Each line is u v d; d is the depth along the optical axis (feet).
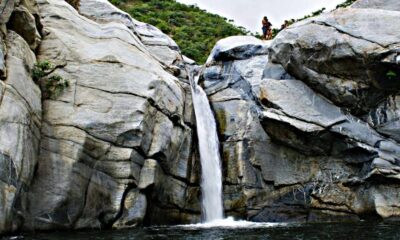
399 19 53.06
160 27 127.95
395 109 53.57
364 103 54.54
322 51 54.75
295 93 57.52
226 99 63.72
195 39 127.03
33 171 39.47
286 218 55.16
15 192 35.58
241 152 58.90
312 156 56.39
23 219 37.58
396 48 50.96
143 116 46.24
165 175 50.60
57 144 41.98
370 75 52.90
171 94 52.65
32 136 39.78
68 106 44.27
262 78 61.21
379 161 51.42
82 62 47.83
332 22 55.52
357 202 53.21
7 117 36.50
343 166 54.75
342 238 36.94
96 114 44.60
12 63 39.75
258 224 50.67
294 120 54.80
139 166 46.09
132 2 148.66
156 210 49.88
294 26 58.44
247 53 67.00
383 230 41.11
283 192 56.34
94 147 43.27
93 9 62.08
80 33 51.44
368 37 52.75
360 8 57.93
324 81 55.57
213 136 60.95
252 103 61.26
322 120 54.54
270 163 57.52
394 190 51.67
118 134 44.68
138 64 51.44
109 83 47.26
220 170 59.72
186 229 44.70
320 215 54.39
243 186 57.31
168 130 50.01
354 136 53.06
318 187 55.16
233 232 42.16
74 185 41.16
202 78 68.23
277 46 59.26
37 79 43.78
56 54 47.24
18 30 43.52
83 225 41.63
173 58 63.57
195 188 54.75
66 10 53.16
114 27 55.31
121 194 43.80
